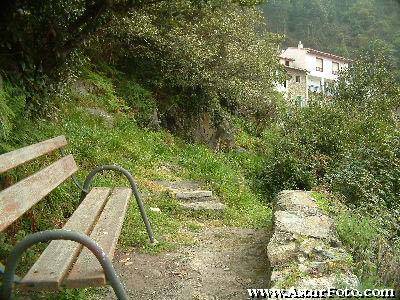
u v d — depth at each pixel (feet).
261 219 22.75
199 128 49.21
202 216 22.31
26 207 9.26
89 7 21.16
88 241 7.53
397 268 11.23
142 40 43.21
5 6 18.51
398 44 108.17
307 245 12.15
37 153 11.72
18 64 19.48
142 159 30.25
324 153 40.88
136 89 42.14
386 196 27.84
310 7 192.54
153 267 14.23
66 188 17.06
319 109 44.75
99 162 24.84
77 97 32.99
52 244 9.24
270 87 60.80
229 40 46.24
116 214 12.00
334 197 19.17
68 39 21.39
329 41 179.93
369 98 57.31
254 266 14.56
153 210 20.92
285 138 42.98
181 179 29.45
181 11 41.57
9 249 11.76
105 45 40.70
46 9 19.66
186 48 42.65
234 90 48.83
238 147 53.88
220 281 13.30
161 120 45.42
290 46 176.76
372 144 35.86
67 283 7.73
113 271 7.59
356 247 12.89
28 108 19.45
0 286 7.57
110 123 34.27
